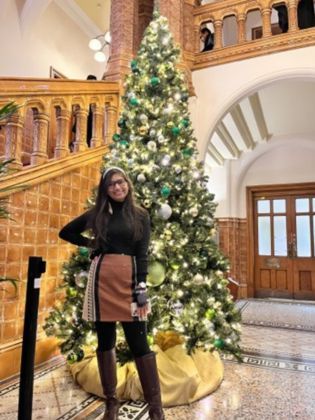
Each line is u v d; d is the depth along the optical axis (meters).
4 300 2.15
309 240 6.31
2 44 4.74
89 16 6.31
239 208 6.84
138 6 4.38
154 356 1.61
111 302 1.55
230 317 2.17
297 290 6.24
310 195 6.41
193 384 1.89
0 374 2.11
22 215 2.28
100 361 1.67
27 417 1.28
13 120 2.21
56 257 2.57
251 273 6.57
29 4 4.89
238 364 2.54
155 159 2.24
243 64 3.73
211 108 3.80
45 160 2.48
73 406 1.83
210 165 6.79
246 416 1.74
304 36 3.46
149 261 2.03
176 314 2.05
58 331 2.09
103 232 1.61
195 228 2.27
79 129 2.91
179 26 3.88
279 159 6.67
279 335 3.45
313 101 4.92
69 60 6.09
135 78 2.56
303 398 1.96
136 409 1.80
